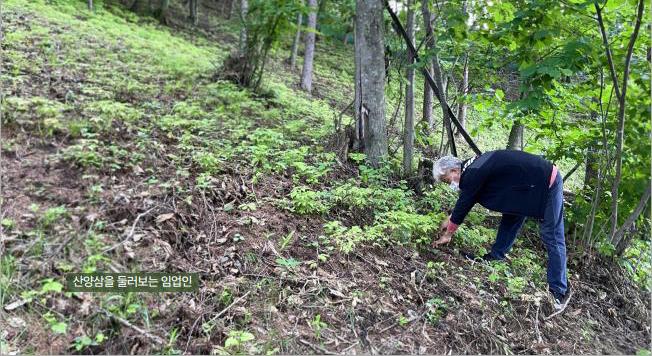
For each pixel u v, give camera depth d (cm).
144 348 263
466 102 568
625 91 394
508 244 419
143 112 510
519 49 450
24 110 421
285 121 638
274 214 397
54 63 571
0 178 343
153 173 397
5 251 289
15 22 709
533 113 467
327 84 1120
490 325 338
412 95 527
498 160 367
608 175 455
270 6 672
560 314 375
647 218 490
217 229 362
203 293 305
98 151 399
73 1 1023
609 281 445
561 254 379
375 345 296
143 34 959
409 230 403
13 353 243
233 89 686
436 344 309
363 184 488
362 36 523
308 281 335
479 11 514
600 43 414
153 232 335
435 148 662
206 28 1338
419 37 652
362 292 336
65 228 313
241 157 470
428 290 357
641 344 371
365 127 531
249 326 291
